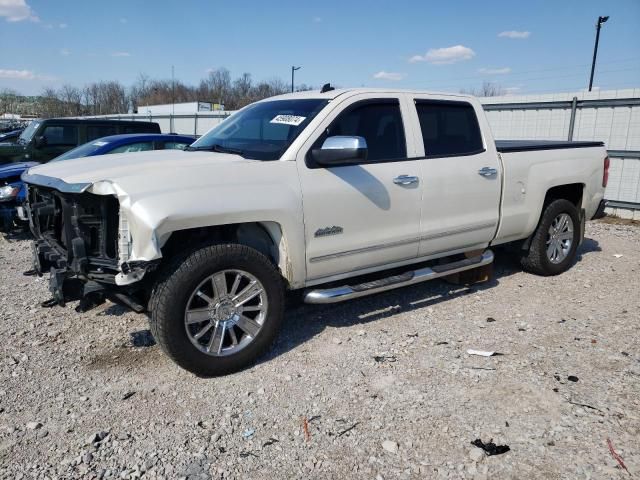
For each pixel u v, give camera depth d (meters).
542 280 5.95
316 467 2.79
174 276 3.44
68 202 3.59
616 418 3.16
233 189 3.58
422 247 4.73
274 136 4.20
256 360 3.92
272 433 3.09
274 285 3.83
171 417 3.25
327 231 4.05
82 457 2.86
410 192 4.50
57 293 3.60
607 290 5.58
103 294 3.58
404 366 3.87
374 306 5.07
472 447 2.93
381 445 2.96
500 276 6.10
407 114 4.62
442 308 5.04
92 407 3.37
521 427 3.10
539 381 3.62
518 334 4.43
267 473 2.75
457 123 5.02
